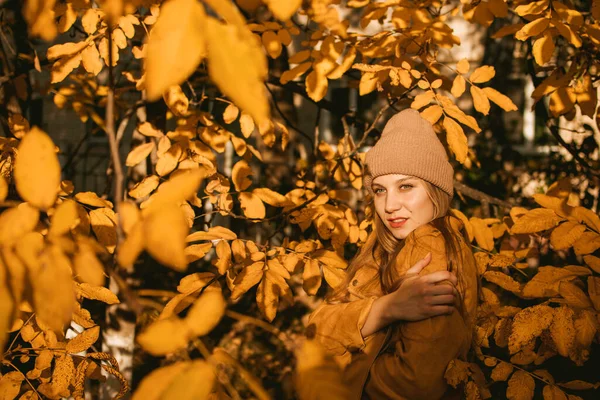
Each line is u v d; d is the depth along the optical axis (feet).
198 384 2.50
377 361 5.56
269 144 9.20
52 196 2.63
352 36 9.61
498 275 6.64
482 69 8.10
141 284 12.54
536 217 5.98
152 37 1.85
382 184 6.33
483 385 5.65
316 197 9.23
